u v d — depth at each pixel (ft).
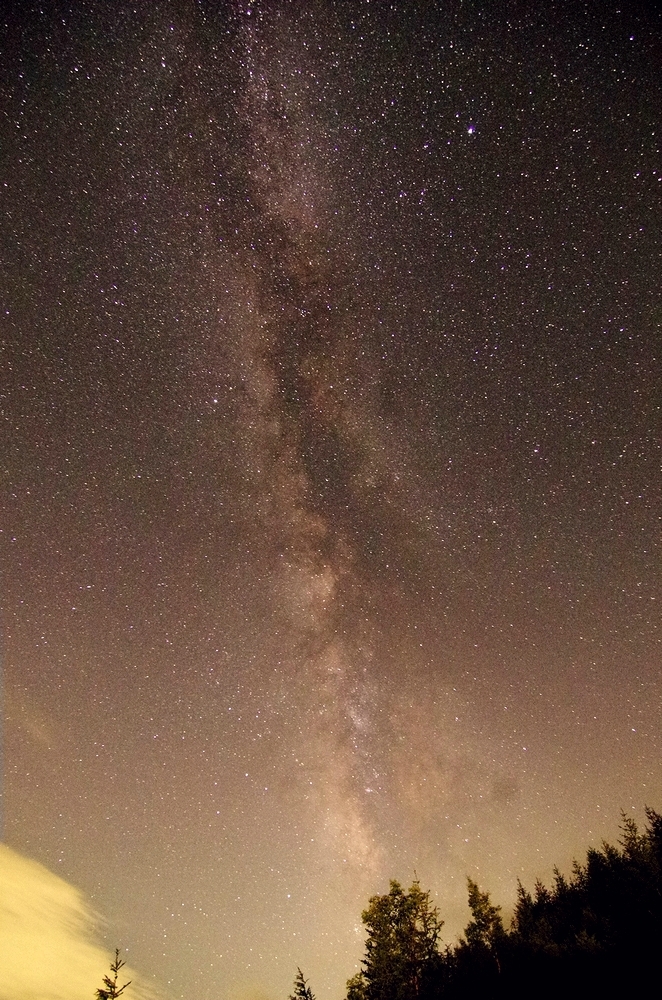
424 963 51.06
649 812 51.67
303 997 41.39
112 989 46.73
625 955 39.96
